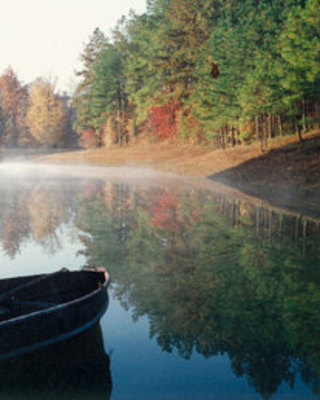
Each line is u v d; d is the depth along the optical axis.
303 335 7.08
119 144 73.06
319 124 35.09
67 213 20.05
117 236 14.96
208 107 44.72
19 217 18.98
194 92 49.81
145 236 14.87
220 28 42.56
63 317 6.24
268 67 33.28
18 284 7.60
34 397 5.19
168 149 57.84
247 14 41.69
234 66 38.78
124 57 73.44
